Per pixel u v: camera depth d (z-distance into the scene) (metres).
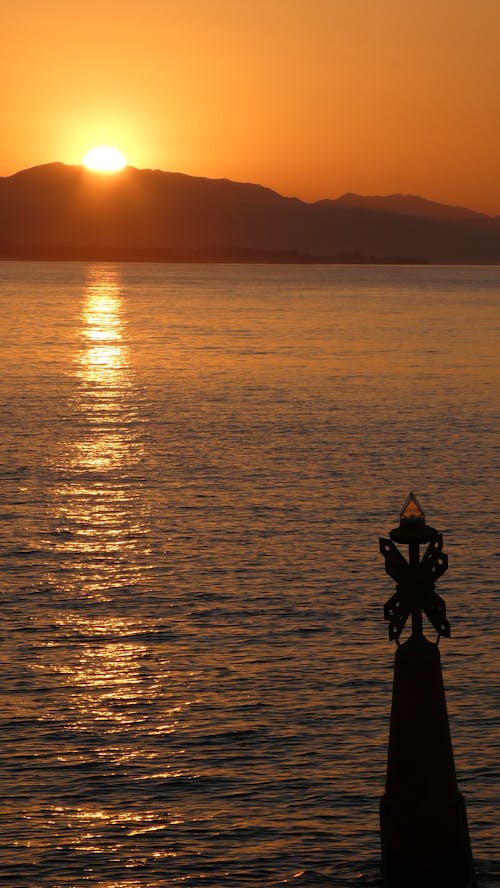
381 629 35.97
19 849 23.30
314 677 31.94
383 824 20.19
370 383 105.12
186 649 34.19
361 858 22.92
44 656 33.53
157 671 32.44
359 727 28.66
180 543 46.66
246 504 54.00
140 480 59.81
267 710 29.70
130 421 80.94
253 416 83.75
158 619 36.94
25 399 92.38
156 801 25.09
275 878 22.33
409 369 117.88
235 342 149.25
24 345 143.12
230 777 26.12
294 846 23.34
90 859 23.02
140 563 43.62
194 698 30.52
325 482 59.31
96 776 26.19
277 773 26.31
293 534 48.06
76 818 24.42
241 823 24.22
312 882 22.17
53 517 51.31
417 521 20.06
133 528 49.25
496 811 24.52
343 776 26.09
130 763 26.83
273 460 65.69
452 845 19.92
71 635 35.34
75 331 167.38
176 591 39.97
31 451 68.31
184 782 25.92
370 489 57.53
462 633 35.31
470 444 71.69
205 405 89.62
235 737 28.12
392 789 20.06
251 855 23.09
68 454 67.44
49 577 41.69
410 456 67.19
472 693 30.58
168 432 76.06
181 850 23.25
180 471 62.34
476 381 107.44
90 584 40.81
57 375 110.19
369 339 155.50
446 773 19.94
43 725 28.78
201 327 178.12
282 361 125.00
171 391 98.50
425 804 19.89
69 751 27.39
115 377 109.00
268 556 44.56
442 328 178.38
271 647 34.34
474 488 57.75
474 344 148.38
